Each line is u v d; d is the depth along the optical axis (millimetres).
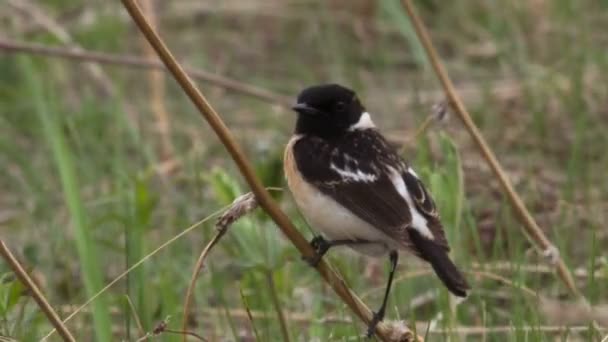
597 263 12133
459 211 10570
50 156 15961
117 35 19094
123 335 11094
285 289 11641
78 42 19000
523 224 10930
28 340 9641
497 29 18516
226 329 11555
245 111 17797
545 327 10289
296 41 19938
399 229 8938
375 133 9922
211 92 18297
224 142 8359
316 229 9516
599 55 17250
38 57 17422
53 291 12273
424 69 17828
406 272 11938
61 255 13242
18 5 16984
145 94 18297
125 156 15977
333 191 9242
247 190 14969
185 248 13547
